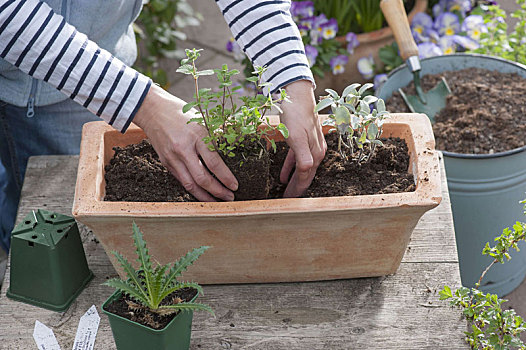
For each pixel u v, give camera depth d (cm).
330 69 224
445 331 107
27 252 107
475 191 159
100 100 104
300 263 112
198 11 324
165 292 91
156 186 113
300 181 112
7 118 149
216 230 104
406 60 172
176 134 105
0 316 111
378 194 102
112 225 103
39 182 137
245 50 114
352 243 108
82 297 114
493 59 183
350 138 113
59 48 101
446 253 120
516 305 194
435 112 177
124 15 144
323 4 231
